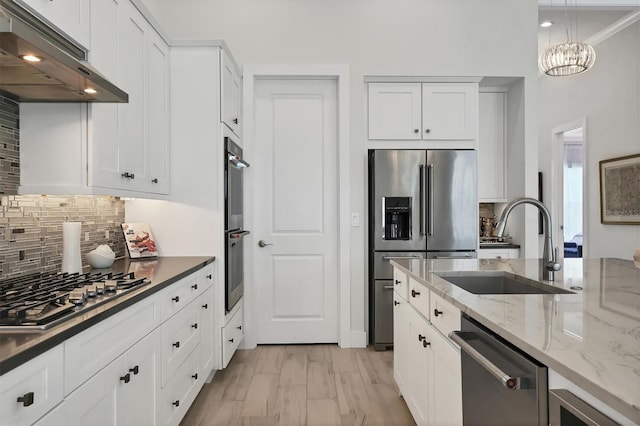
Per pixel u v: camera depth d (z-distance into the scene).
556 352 0.84
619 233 4.42
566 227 6.55
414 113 3.57
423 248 3.43
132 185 2.16
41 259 1.97
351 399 2.54
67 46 1.62
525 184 3.66
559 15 4.11
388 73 3.52
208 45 2.78
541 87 5.93
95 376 1.26
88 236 2.36
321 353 3.38
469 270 2.03
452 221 3.44
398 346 2.49
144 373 1.63
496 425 1.13
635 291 1.49
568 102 5.28
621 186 4.36
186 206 2.79
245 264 3.45
